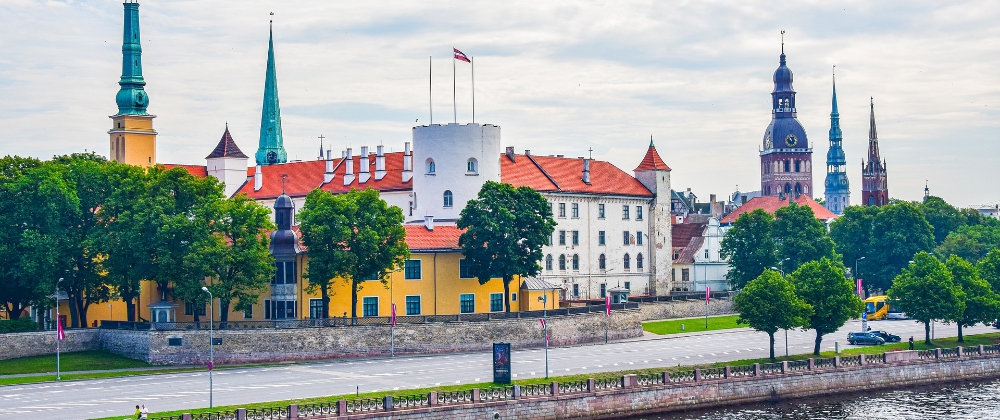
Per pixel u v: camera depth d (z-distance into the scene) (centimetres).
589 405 12725
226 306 15875
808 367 14675
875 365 15150
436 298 18150
